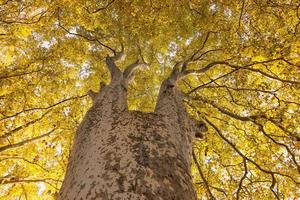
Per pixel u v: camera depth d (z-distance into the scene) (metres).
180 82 9.54
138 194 2.70
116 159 3.20
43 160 9.28
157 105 5.27
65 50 9.30
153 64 10.45
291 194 8.30
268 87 8.47
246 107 8.55
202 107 8.45
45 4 7.73
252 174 8.97
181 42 9.76
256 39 7.45
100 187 2.82
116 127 3.92
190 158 4.11
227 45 7.79
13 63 8.77
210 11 8.70
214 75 9.30
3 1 7.54
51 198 9.42
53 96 9.15
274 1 7.32
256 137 8.73
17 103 8.22
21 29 8.06
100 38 9.71
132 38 9.76
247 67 8.09
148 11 7.80
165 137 3.79
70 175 3.43
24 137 9.12
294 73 7.73
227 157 9.30
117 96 5.21
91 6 8.80
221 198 9.12
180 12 8.81
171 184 2.98
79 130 4.54
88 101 9.84
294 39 6.98
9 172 8.99
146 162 3.14
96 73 10.10
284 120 7.66
